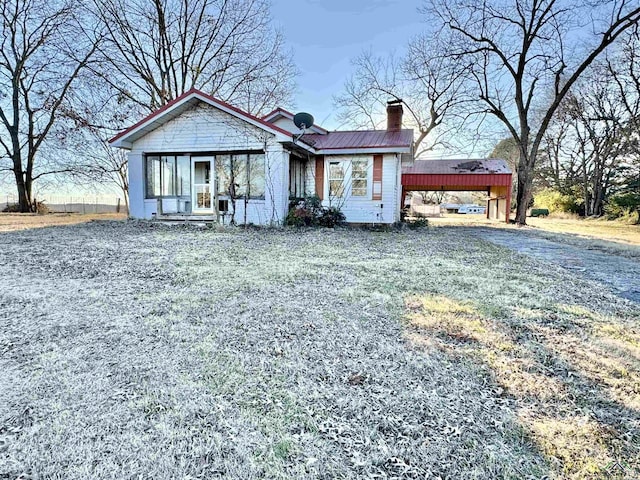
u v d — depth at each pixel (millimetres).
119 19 17422
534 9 15758
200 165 11820
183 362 2539
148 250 6844
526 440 1816
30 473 1555
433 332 3143
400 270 5578
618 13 14367
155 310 3578
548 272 5750
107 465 1603
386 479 1561
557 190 28734
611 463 1670
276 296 4078
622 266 6418
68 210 22078
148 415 1952
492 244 9305
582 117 23469
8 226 10789
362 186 12586
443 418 1977
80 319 3316
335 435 1828
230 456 1668
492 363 2605
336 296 4117
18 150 19078
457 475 1590
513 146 28219
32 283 4504
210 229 10375
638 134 20078
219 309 3623
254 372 2420
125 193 21781
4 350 2686
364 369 2484
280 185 10992
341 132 14508
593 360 2693
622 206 21203
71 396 2113
